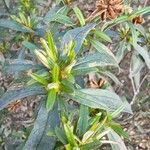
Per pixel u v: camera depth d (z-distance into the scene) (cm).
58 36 38
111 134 27
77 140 23
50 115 25
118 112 26
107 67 53
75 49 29
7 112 51
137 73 47
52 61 25
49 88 24
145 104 66
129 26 37
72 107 32
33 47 29
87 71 26
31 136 25
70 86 25
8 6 59
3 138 50
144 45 44
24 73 38
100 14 33
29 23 41
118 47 43
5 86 59
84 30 29
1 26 40
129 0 45
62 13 39
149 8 37
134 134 67
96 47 35
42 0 59
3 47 53
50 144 25
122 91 71
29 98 64
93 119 25
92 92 26
